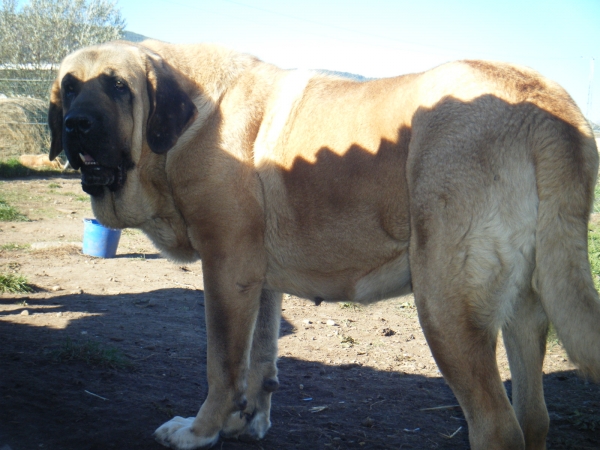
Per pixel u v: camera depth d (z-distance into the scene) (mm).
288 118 3221
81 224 11141
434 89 2818
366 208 2957
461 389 2637
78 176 19672
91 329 5223
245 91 3354
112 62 3262
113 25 27781
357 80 3311
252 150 3236
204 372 4457
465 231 2604
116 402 3717
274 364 3523
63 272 7520
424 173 2701
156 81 3281
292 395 4227
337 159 3020
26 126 21609
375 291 3125
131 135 3340
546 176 2561
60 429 3281
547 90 2738
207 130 3271
